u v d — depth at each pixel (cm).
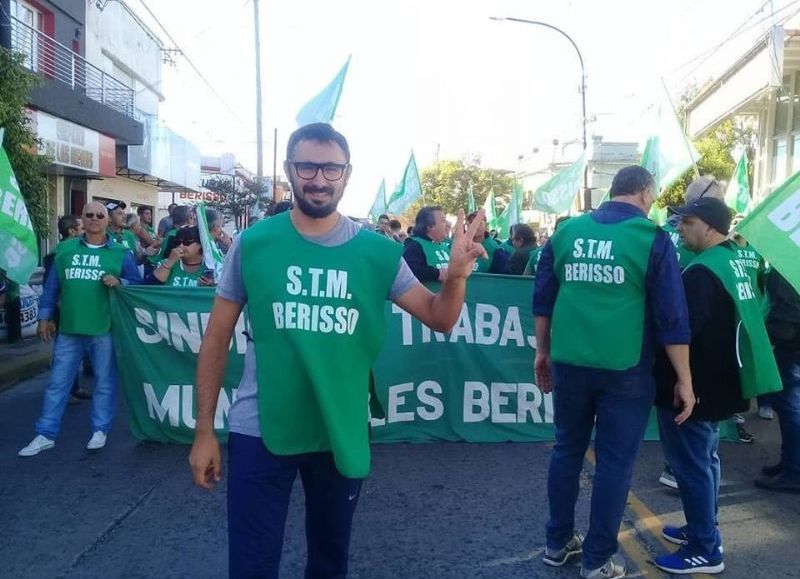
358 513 495
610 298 370
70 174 1948
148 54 2838
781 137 1692
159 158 2481
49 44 1778
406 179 1511
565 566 418
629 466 377
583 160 1335
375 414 299
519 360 657
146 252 1128
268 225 275
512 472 575
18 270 607
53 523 482
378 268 272
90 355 636
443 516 489
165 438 650
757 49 1457
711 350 393
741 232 429
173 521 485
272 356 265
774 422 738
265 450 269
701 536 407
